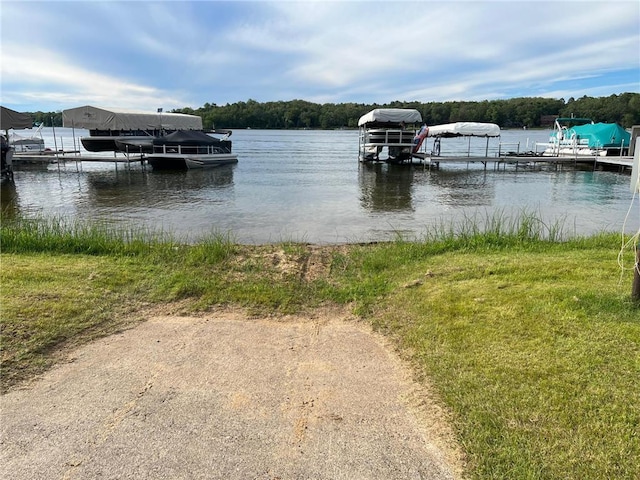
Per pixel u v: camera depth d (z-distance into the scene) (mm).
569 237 8344
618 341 3602
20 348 3725
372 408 2977
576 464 2379
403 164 29156
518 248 7117
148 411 2959
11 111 21203
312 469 2439
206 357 3699
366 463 2479
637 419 2691
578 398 2902
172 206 13766
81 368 3508
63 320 4246
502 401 2912
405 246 7273
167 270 5871
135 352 3775
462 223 11148
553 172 24656
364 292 5117
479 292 4852
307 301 4953
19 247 6977
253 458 2523
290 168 26953
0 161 19906
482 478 2334
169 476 2391
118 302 4809
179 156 24844
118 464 2477
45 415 2910
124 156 27359
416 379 3299
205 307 4746
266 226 10945
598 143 26781
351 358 3666
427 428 2754
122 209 13266
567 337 3707
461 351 3602
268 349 3844
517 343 3660
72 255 6637
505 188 18234
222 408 2992
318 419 2871
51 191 17094
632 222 11414
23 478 2373
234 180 20750
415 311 4473
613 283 4957
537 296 4617
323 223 11320
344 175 23219
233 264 6258
